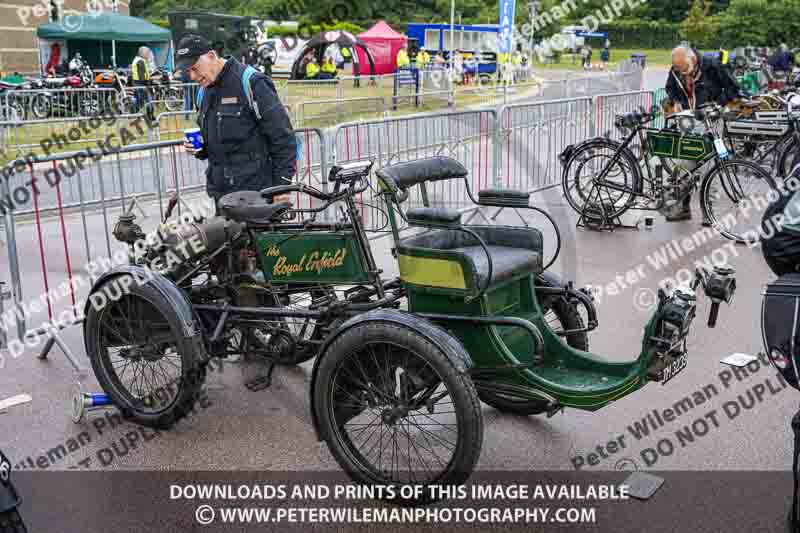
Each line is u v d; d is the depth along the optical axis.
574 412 4.24
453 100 19.42
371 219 7.79
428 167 3.91
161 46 22.75
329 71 21.64
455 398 3.17
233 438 4.01
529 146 10.12
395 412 3.42
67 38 21.47
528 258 3.82
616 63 36.12
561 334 4.04
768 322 2.95
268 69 19.80
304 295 4.49
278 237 3.98
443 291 3.46
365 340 3.29
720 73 8.38
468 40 30.31
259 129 4.99
